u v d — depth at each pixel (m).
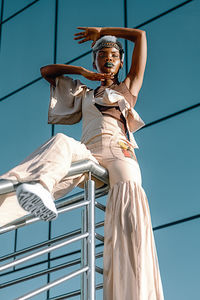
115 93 3.88
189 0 6.67
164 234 5.42
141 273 3.11
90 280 2.97
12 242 6.27
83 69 4.06
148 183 5.79
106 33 4.16
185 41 6.45
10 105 7.52
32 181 2.98
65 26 7.61
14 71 7.77
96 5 7.44
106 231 3.32
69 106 4.11
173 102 6.13
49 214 2.94
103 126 3.73
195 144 5.76
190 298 5.00
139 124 3.95
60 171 3.10
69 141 3.29
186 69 6.26
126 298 3.04
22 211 3.19
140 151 6.02
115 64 4.15
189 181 5.59
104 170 3.47
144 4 6.99
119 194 3.41
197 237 5.24
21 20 8.16
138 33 4.11
